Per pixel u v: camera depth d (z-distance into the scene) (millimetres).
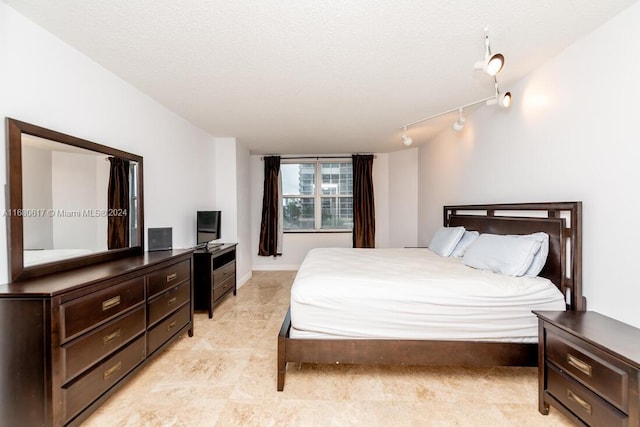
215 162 4172
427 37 1729
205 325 2887
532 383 1897
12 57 1507
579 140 1809
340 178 5469
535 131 2199
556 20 1585
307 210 5504
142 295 1933
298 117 3238
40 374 1307
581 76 1780
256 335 2646
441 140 3955
